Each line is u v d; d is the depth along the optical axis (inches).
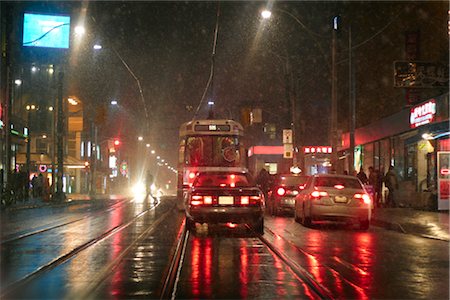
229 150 915.4
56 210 1091.3
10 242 538.9
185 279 352.2
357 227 721.0
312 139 1825.8
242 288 325.4
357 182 701.3
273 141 2198.6
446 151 919.7
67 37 1838.1
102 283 339.6
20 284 335.6
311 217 674.8
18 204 1199.6
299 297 302.5
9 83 1147.3
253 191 594.9
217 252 473.4
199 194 589.3
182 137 938.1
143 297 302.8
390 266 402.0
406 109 1067.3
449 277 362.3
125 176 3538.4
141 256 446.0
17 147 1883.6
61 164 1375.5
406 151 1096.8
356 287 329.4
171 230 662.5
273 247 502.9
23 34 1806.1
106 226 716.7
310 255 454.3
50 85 2118.6
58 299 298.7
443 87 1003.9
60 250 479.8
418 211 917.2
